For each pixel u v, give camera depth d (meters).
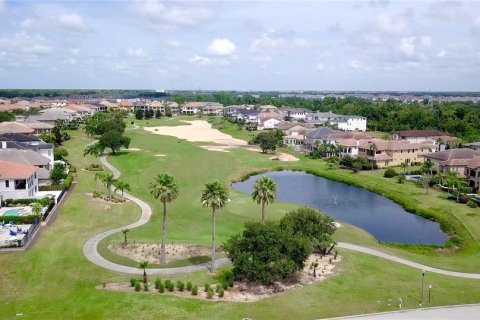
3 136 131.25
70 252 66.38
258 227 58.88
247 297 54.84
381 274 63.22
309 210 72.38
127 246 70.62
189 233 80.25
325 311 51.44
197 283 58.16
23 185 90.44
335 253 70.44
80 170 128.38
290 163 162.12
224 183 128.12
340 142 170.12
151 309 50.22
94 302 51.22
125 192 106.69
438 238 88.12
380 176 139.62
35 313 48.47
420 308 52.66
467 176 125.81
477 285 59.91
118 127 184.50
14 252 65.00
